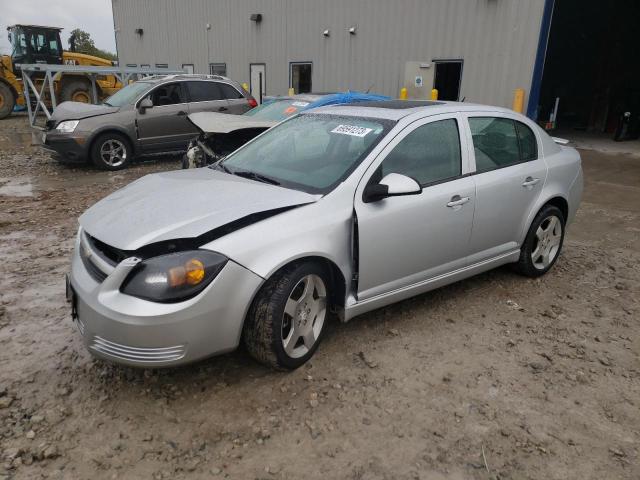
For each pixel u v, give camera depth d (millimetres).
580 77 18984
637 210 7426
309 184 3438
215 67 22062
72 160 10016
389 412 2928
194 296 2713
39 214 6805
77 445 2637
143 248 2787
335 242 3225
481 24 12625
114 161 10312
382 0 14711
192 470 2496
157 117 10477
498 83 12617
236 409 2922
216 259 2771
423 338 3719
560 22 18719
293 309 3113
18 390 3051
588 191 8570
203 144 7508
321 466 2535
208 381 3164
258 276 2885
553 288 4641
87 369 3277
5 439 2654
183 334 2709
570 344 3695
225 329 2863
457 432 2789
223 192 3305
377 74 15383
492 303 4305
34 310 4055
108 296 2703
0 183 8883
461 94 13430
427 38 13867
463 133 3977
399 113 3816
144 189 3525
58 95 19500
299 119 4332
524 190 4355
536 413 2957
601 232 6395
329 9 16328
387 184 3256
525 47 11945
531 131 4605
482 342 3691
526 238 4570
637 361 3508
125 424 2793
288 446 2660
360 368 3330
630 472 2547
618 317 4129
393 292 3627
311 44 17266
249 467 2520
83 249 3146
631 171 10211
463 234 3928
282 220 3049
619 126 14141
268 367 3252
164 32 24719
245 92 11852
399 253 3537
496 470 2541
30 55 19297
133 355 2686
